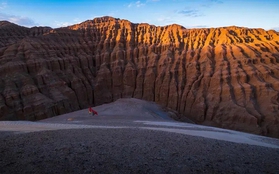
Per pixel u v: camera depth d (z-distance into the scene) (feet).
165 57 314.76
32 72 255.91
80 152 38.32
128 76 314.55
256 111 229.66
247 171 35.50
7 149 38.73
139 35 355.77
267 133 214.28
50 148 39.96
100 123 105.40
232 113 234.58
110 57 331.57
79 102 278.87
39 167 32.27
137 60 329.72
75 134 52.54
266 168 37.65
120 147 42.16
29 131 58.49
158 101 297.53
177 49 325.83
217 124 240.12
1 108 204.74
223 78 265.75
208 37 337.31
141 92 307.99
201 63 296.92
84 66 318.04
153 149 42.27
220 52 293.43
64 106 244.63
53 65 277.03
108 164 34.27
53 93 248.93
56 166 32.78
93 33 357.61
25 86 232.94
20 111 213.87
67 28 370.53
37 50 275.18
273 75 261.65
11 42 347.36
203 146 47.62
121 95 310.04
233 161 39.52
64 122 112.37
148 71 313.94
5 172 30.50
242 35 337.52
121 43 342.64
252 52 282.56
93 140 46.47
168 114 197.57
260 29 356.79
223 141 56.18
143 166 34.32
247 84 252.21
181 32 348.59
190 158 38.83
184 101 277.44
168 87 293.43
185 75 298.35
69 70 291.17
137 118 145.79
